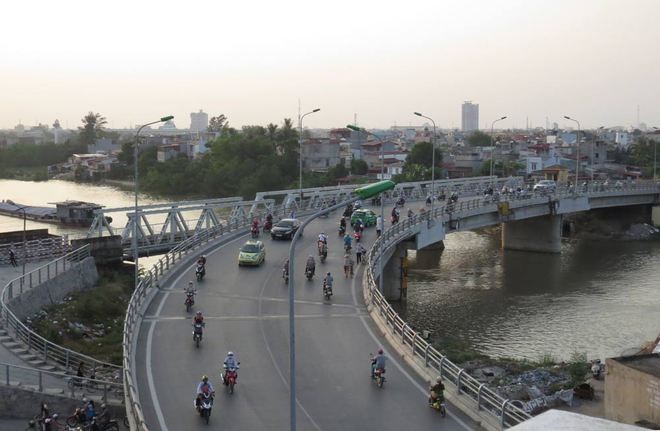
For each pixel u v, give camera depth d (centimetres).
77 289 5288
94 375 3325
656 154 17338
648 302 6366
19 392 3009
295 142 15900
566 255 9088
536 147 18125
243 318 3650
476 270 7931
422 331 5209
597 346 5019
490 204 7725
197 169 15875
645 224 11300
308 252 5362
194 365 2958
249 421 2406
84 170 19888
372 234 6119
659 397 2416
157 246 6372
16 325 3797
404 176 13512
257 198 7356
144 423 2100
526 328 5481
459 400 2562
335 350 3180
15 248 5847
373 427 2364
